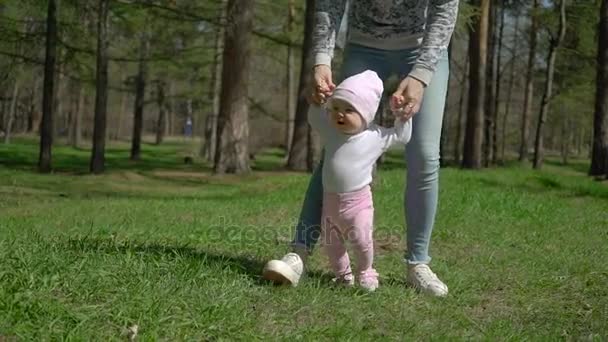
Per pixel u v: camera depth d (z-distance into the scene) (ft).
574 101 94.58
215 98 91.56
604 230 24.64
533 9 81.87
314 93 12.22
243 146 64.49
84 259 12.42
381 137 12.31
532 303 12.98
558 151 182.91
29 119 152.87
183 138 200.75
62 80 124.67
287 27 85.71
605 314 12.25
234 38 63.41
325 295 11.93
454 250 18.76
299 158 72.49
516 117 155.63
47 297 10.33
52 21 63.41
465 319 11.47
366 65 13.28
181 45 87.15
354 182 12.09
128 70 118.73
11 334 9.13
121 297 10.60
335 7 12.82
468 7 52.24
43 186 50.29
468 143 74.64
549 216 27.84
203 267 12.75
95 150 64.90
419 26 12.98
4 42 67.46
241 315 10.41
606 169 60.23
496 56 105.50
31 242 14.71
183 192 47.47
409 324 10.84
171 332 9.61
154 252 14.07
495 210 28.63
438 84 12.92
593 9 81.56
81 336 9.06
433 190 13.14
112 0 65.92
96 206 31.27
